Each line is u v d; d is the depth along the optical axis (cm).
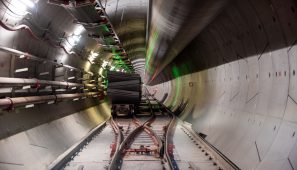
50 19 860
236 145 776
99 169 743
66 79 1209
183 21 588
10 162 639
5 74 694
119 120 1814
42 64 930
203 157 874
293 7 470
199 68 1487
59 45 999
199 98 1550
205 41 1073
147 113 2264
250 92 770
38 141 832
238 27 734
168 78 3250
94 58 1781
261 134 645
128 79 1933
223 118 1002
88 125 1476
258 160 611
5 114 725
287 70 562
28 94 823
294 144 496
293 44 527
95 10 795
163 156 865
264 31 619
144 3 1196
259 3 561
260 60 690
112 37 1214
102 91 2167
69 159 816
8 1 585
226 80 1019
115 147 930
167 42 954
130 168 767
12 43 700
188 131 1268
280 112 584
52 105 1095
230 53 904
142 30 1797
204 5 455
